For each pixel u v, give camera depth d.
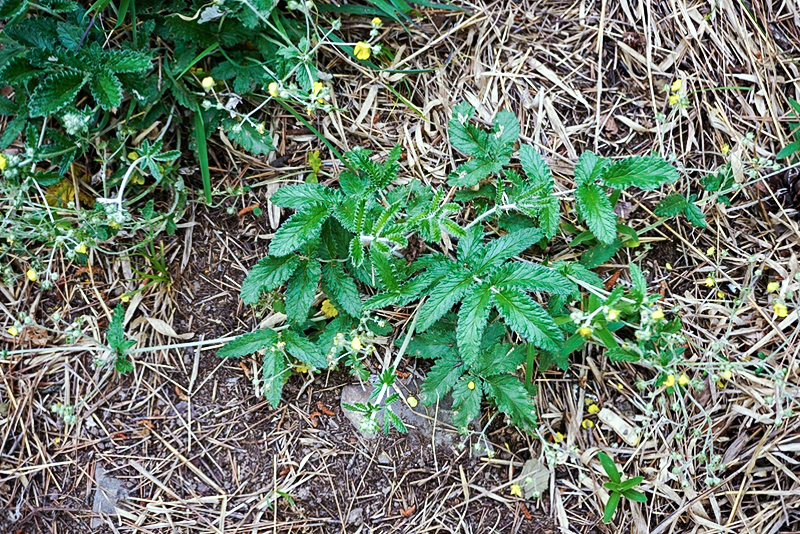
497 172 0.64
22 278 0.66
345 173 0.64
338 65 0.68
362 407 0.60
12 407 0.66
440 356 0.64
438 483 0.66
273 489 0.66
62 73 0.60
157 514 0.65
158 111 0.65
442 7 0.67
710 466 0.64
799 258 0.67
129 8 0.64
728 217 0.68
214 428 0.66
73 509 0.65
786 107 0.69
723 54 0.68
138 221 0.64
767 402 0.63
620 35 0.68
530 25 0.68
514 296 0.59
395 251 0.65
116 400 0.66
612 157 0.68
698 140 0.68
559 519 0.66
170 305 0.67
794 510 0.65
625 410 0.67
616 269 0.67
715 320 0.67
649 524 0.66
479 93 0.68
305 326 0.66
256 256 0.67
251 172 0.67
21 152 0.66
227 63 0.64
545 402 0.67
